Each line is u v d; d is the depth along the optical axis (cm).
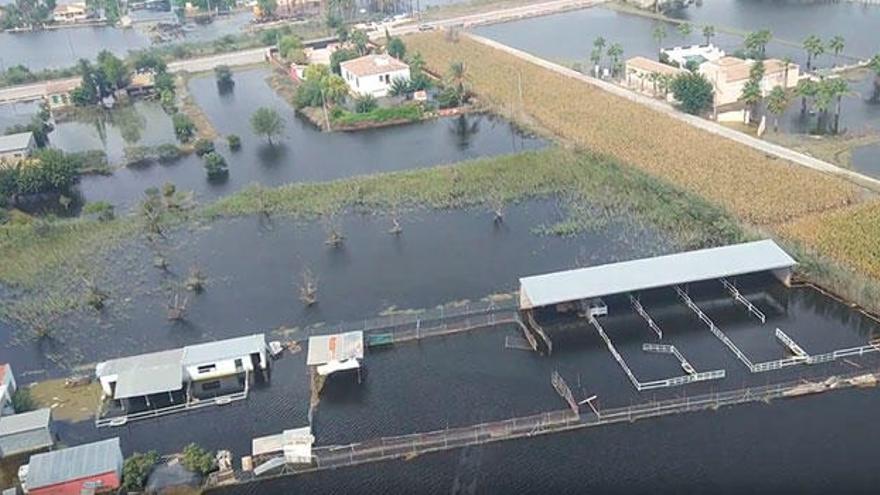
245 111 13250
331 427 5719
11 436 5625
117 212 9594
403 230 8562
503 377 6103
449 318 6844
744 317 6625
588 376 6050
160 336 7006
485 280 7450
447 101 12319
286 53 15775
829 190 8450
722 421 5472
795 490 4866
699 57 13188
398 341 6612
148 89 14738
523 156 10056
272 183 10094
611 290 6581
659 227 8138
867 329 6375
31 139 11650
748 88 10638
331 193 9450
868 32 14812
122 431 5872
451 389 6019
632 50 15000
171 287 7781
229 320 7162
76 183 10719
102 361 6675
